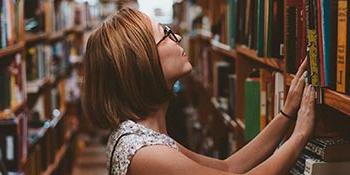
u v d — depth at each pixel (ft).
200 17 18.85
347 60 4.31
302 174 5.60
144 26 5.30
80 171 20.88
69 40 21.53
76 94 23.38
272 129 6.17
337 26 4.44
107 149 5.44
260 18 7.34
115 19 5.42
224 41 12.51
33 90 13.64
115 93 5.40
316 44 4.80
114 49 5.28
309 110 5.28
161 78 5.32
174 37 5.48
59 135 17.26
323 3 4.57
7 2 10.23
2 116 10.02
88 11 27.37
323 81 4.68
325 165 5.30
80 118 25.25
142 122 5.43
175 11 27.07
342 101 4.38
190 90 21.12
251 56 8.73
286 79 6.17
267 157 6.18
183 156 4.90
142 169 4.85
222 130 13.99
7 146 10.00
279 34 6.69
